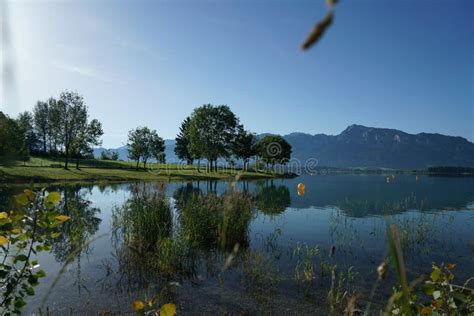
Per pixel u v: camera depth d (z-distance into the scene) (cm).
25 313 616
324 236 1347
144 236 1027
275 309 668
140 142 6241
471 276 877
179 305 677
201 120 6141
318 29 37
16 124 3650
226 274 861
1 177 3180
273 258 1009
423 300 638
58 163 5659
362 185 5050
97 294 723
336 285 793
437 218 1755
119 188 3369
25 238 339
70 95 4828
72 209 1888
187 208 1221
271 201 2561
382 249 1135
